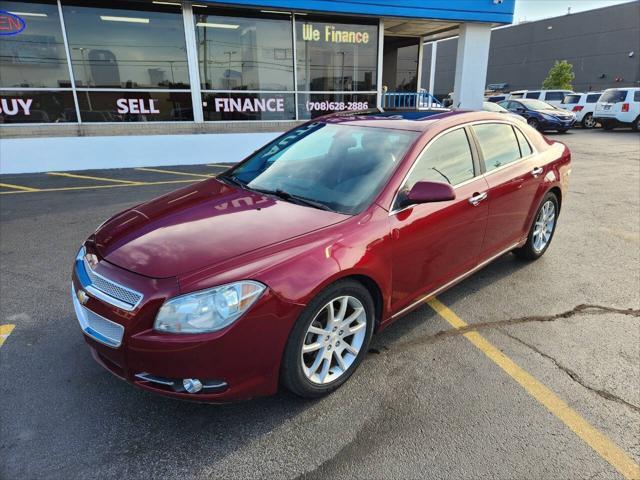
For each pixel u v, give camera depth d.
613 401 2.68
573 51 40.28
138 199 7.25
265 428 2.44
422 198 2.84
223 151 11.21
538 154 4.42
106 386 2.74
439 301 3.90
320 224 2.65
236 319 2.18
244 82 11.45
